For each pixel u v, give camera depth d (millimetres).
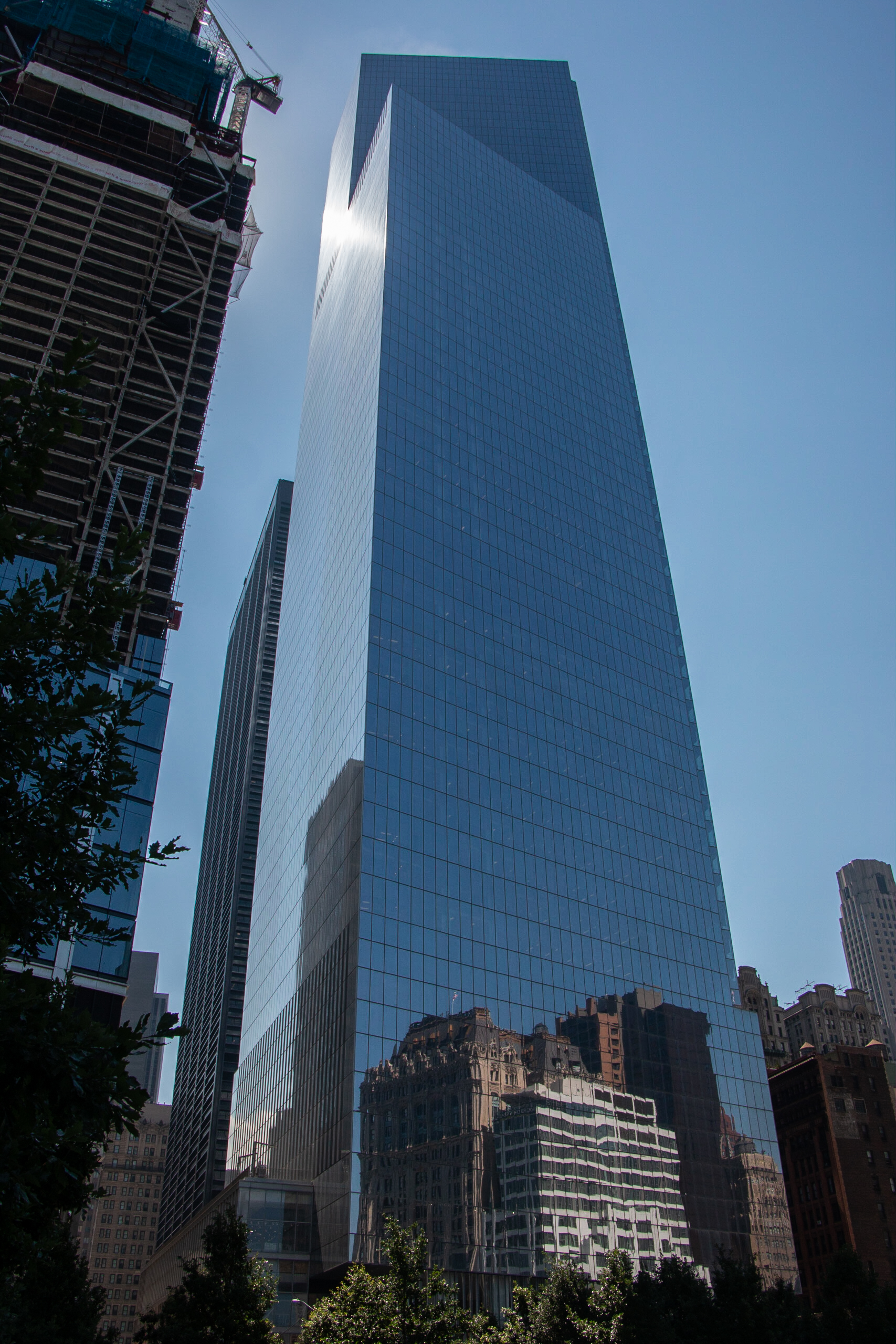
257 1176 103125
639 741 126188
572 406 149625
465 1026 89062
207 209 122500
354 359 139125
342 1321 45969
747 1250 98375
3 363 95188
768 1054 181875
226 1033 189375
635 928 110062
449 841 97688
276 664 149625
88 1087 14812
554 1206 86000
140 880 72812
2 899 17719
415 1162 80375
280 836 125750
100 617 19016
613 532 142375
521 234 162500
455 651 110500
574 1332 52281
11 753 17938
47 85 117062
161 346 110812
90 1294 49625
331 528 130250
